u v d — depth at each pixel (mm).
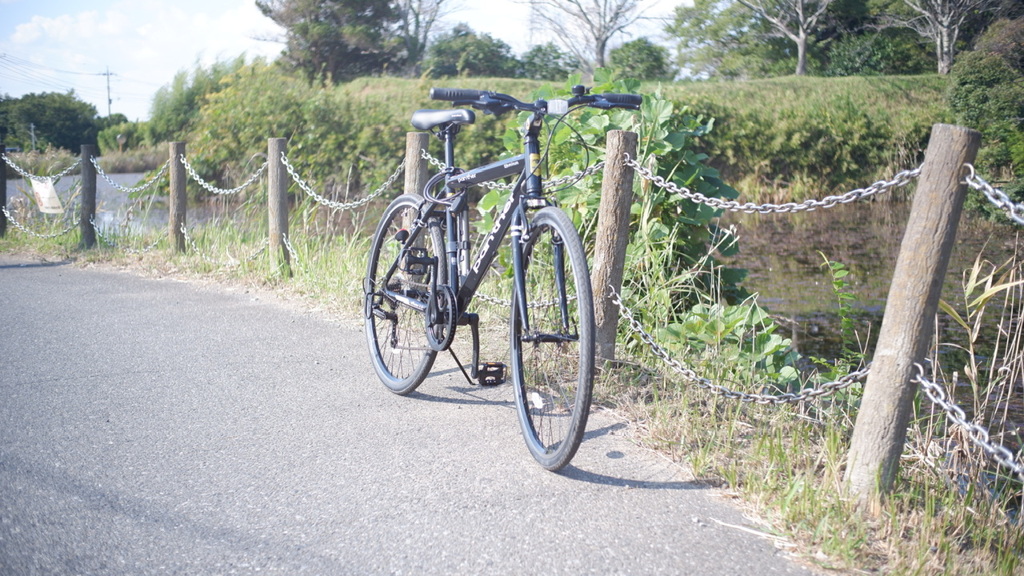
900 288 2695
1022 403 5020
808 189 22156
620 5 35281
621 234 4043
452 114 3467
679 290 5352
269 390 4043
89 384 4109
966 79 19203
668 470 3115
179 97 30516
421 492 2889
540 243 3658
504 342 4848
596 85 5773
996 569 2562
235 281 7031
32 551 2441
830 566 2443
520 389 3248
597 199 5367
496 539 2568
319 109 19672
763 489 2891
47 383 4117
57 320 5562
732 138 22656
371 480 2986
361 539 2559
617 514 2748
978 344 6641
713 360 4293
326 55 41719
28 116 82250
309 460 3168
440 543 2541
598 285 4078
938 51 32844
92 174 9000
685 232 5605
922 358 2711
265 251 7414
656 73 38000
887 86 27734
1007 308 7684
